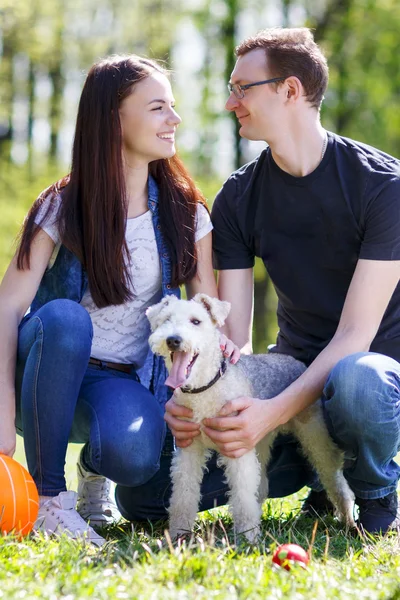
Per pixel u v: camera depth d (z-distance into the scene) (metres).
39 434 3.35
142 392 3.65
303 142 3.75
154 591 2.34
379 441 3.31
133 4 17.28
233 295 4.11
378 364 3.32
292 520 3.79
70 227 3.62
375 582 2.58
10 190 16.86
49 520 3.26
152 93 3.64
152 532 3.45
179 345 3.36
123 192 3.64
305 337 4.04
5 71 16.56
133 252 3.77
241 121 3.87
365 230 3.68
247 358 3.85
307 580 2.49
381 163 3.71
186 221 3.90
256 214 3.99
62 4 16.73
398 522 3.50
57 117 16.77
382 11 16.62
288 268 3.92
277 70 3.69
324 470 3.90
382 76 16.64
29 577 2.51
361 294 3.60
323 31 16.88
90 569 2.58
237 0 16.73
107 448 3.44
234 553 2.77
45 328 3.32
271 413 3.41
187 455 3.60
